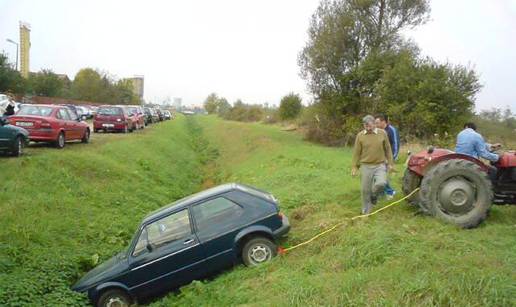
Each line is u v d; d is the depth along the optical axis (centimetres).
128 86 9444
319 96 3016
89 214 1216
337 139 2919
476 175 853
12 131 1485
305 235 934
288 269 766
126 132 3094
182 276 870
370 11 2931
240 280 789
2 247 922
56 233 1059
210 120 7569
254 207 887
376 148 959
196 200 901
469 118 2417
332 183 1382
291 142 2944
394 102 2464
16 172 1303
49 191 1260
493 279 550
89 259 995
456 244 721
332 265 731
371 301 551
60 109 1948
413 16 2919
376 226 845
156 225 886
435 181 868
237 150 2964
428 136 2398
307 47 3047
